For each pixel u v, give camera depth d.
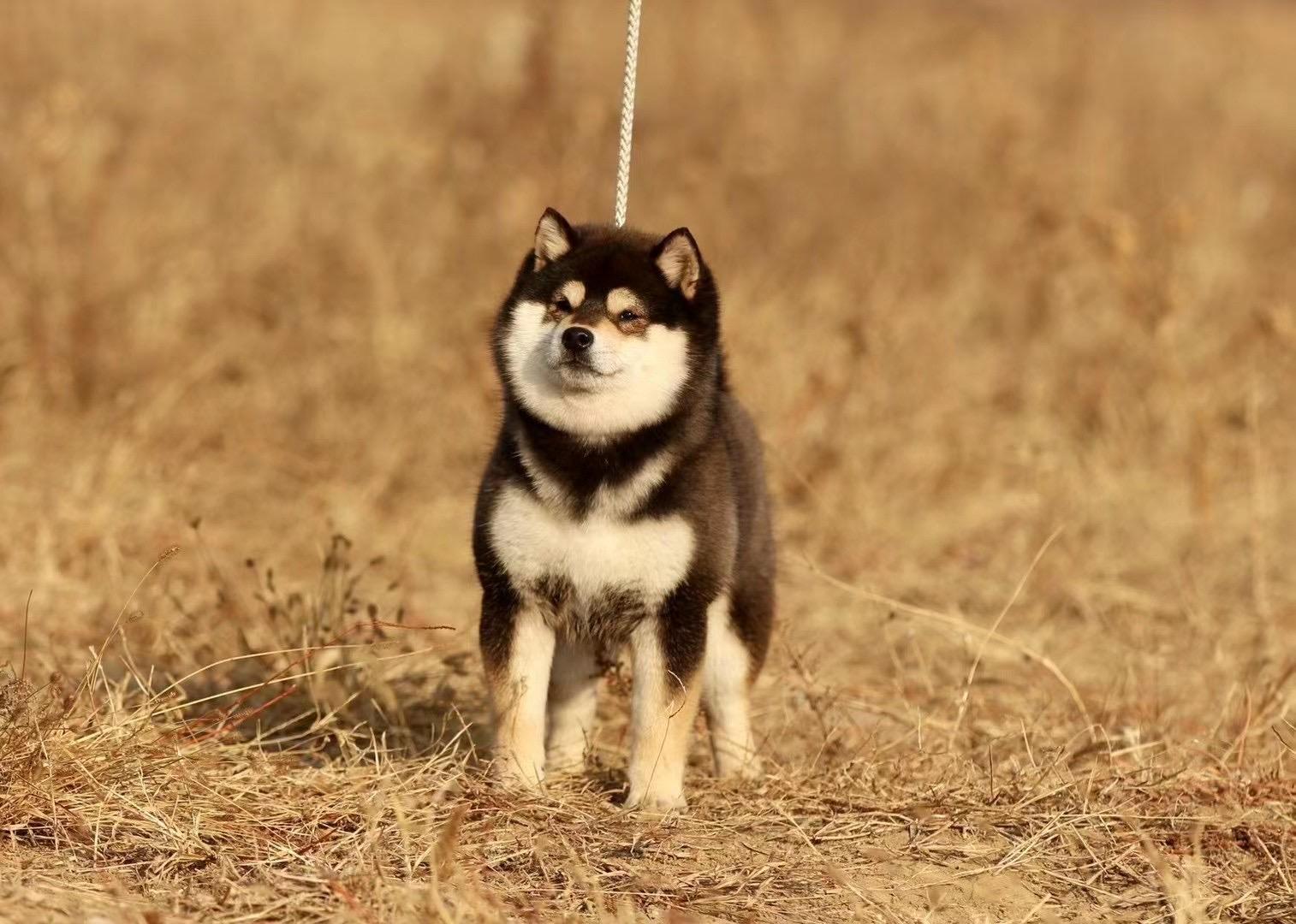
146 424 13.38
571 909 6.42
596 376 7.45
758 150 19.27
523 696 7.72
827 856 7.21
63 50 20.06
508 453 7.82
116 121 19.12
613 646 8.02
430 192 18.22
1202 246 18.27
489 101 19.94
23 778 6.79
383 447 13.86
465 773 7.83
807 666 9.62
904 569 12.59
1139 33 33.19
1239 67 30.09
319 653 8.78
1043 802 7.80
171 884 6.40
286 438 14.07
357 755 7.77
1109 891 7.06
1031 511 13.62
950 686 9.91
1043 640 11.02
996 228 18.66
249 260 16.69
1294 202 21.78
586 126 17.38
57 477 12.60
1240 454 14.47
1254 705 9.34
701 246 16.59
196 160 19.27
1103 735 8.68
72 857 6.51
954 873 7.10
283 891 6.38
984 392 15.90
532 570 7.68
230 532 12.30
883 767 8.31
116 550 11.04
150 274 15.61
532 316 7.95
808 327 15.40
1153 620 11.71
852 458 13.59
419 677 9.39
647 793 7.74
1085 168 19.70
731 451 8.29
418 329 15.57
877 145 21.84
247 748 7.77
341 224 17.59
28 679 8.55
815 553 12.73
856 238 18.25
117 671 9.27
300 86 22.89
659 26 23.58
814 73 23.47
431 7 31.53
